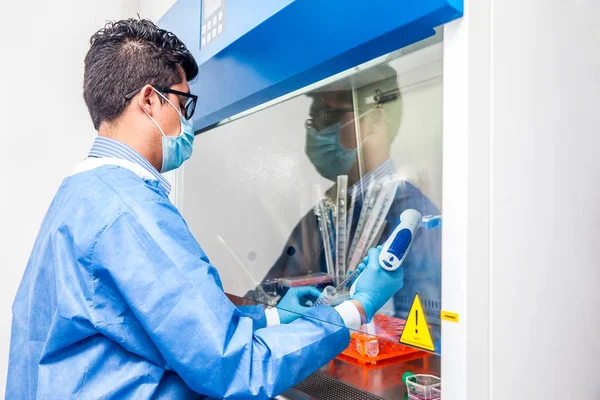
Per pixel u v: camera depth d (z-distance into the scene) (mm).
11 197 2074
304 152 1428
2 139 2043
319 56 1020
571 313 981
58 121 2168
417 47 904
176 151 1194
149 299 836
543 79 917
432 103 925
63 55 2174
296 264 1405
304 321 1032
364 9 866
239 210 1647
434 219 899
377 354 1381
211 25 1364
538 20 911
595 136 1071
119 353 894
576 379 985
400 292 955
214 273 950
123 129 1096
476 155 770
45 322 952
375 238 1138
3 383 2086
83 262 878
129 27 1096
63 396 854
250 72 1256
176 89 1157
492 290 796
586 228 1039
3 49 2031
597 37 1089
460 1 750
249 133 1613
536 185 894
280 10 1034
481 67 783
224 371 831
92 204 917
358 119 1247
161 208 938
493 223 800
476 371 767
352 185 1267
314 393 1247
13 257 2092
